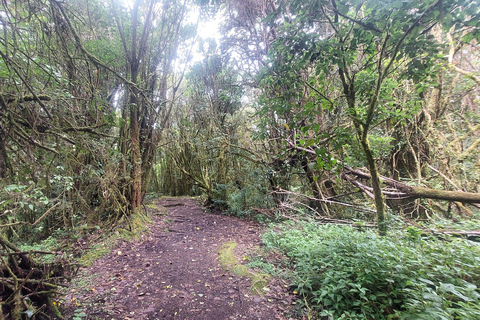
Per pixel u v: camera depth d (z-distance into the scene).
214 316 3.04
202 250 5.48
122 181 6.79
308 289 3.42
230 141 10.11
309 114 4.16
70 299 3.23
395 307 2.64
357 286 2.68
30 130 3.25
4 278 2.39
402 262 2.81
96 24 6.62
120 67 7.05
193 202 11.80
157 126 8.02
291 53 3.46
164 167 15.71
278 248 5.01
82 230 5.39
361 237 3.89
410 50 2.74
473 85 5.79
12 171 3.01
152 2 6.86
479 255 2.92
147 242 5.88
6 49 2.79
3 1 2.83
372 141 5.97
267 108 5.70
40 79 3.64
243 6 8.05
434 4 2.14
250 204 8.74
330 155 3.99
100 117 4.43
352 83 3.85
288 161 7.66
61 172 4.45
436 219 5.64
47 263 2.87
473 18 2.13
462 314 2.02
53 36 3.73
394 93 6.32
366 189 5.84
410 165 6.58
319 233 5.23
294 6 2.99
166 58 8.62
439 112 6.24
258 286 3.66
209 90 11.30
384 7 2.49
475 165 5.63
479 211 5.75
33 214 5.03
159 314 3.07
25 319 2.47
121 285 3.77
